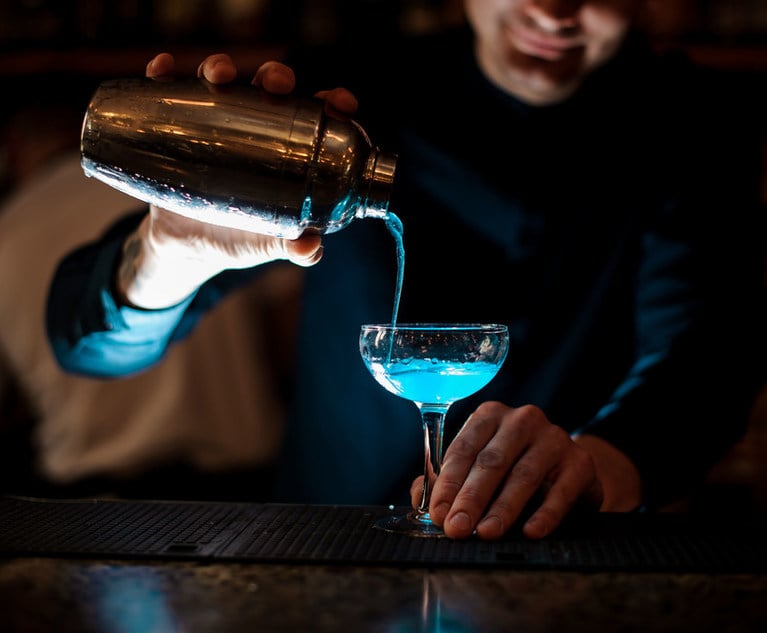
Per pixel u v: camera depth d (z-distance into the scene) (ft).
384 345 3.68
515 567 3.30
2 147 9.70
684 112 6.16
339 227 3.68
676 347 5.54
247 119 3.47
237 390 7.91
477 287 6.09
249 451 7.89
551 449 3.89
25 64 9.15
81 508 4.06
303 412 6.33
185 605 2.93
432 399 3.83
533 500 3.91
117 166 3.55
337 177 3.50
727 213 6.06
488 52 5.86
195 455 7.86
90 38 9.27
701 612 2.89
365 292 6.14
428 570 3.28
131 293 4.45
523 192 6.01
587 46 5.47
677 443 4.92
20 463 8.07
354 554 3.41
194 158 3.47
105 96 3.56
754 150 6.31
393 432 6.09
